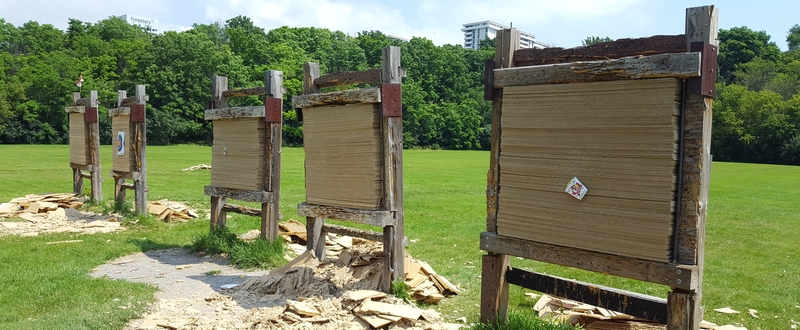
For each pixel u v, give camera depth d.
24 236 12.41
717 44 4.72
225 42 111.56
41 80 72.88
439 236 13.43
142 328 6.38
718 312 7.75
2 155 43.97
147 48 82.62
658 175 4.84
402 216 7.82
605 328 6.24
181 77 80.12
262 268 9.72
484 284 6.19
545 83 5.51
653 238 4.90
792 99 70.88
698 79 4.61
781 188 28.88
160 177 27.36
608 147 5.12
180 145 78.00
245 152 10.77
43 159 39.25
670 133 4.74
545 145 5.56
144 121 14.68
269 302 7.57
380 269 8.05
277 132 10.42
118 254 10.80
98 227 13.66
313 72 9.02
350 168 8.05
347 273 8.23
